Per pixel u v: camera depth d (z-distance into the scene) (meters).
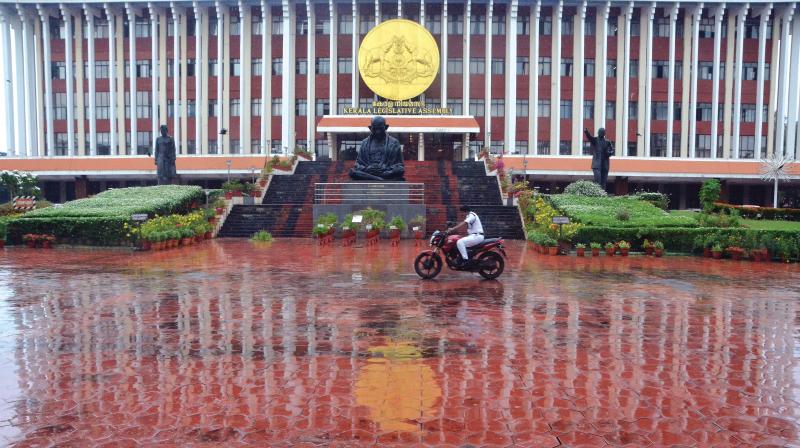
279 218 25.86
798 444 4.13
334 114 47.06
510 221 25.20
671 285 11.53
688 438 4.21
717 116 47.19
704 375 5.66
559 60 46.94
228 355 6.23
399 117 42.66
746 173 41.19
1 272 12.98
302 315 8.28
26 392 5.09
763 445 4.11
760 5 46.31
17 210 28.53
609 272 13.58
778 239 16.62
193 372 5.65
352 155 47.16
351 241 21.19
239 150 47.84
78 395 5.02
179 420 4.49
